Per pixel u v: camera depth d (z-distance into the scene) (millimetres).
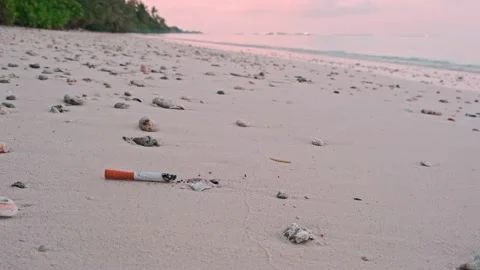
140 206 2516
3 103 4645
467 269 2088
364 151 4211
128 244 2096
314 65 15562
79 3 43688
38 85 6066
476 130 5504
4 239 2037
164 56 14195
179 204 2594
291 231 2316
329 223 2535
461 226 2611
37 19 31906
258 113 5551
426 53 24703
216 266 1986
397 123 5699
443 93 9578
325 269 2041
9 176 2771
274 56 20156
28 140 3531
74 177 2848
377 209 2797
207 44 31562
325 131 4910
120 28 51000
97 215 2357
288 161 3664
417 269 2105
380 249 2275
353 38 48000
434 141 4820
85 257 1955
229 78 9086
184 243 2154
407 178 3475
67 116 4434
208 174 3164
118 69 8906
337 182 3250
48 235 2109
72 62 9484
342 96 7859
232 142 4090
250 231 2342
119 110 4926
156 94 6250
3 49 11203
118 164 3160
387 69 15961
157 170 3125
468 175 3633
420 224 2611
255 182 3098
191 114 5145
